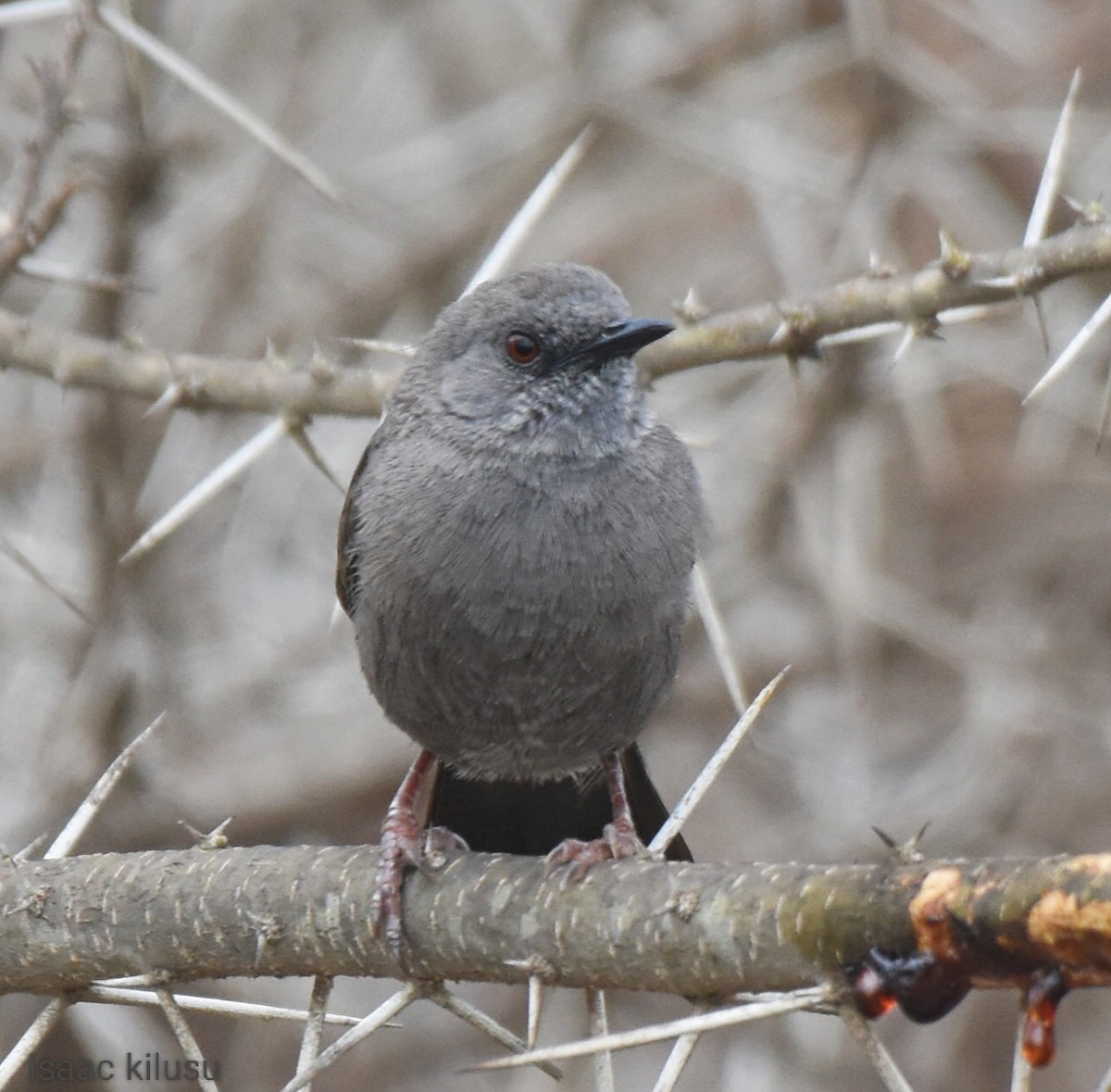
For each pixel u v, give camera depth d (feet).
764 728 44.93
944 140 40.55
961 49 49.55
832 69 43.78
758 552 44.14
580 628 27.81
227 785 44.14
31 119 45.52
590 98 46.98
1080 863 16.38
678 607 28.66
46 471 46.62
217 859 22.36
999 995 44.29
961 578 48.01
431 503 28.30
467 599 27.84
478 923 20.72
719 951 18.80
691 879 19.45
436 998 21.22
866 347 40.83
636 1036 17.69
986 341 42.96
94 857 22.82
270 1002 43.91
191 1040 21.88
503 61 52.95
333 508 48.65
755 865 19.19
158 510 44.73
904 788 44.29
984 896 16.80
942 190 43.09
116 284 30.76
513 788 30.76
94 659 40.42
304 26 49.57
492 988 45.24
